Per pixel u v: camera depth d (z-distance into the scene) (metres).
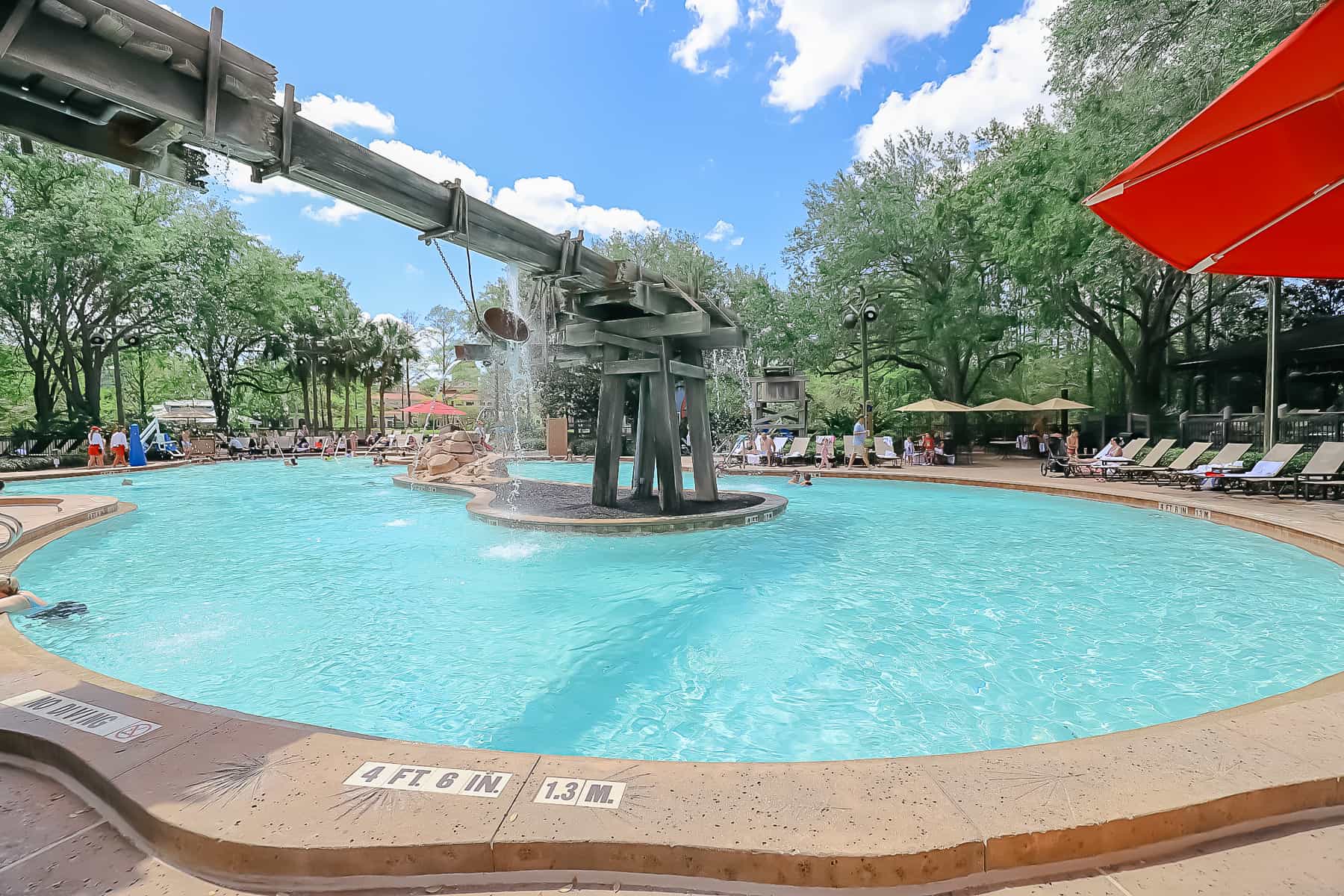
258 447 32.06
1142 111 15.62
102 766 2.38
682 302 10.23
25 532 8.50
